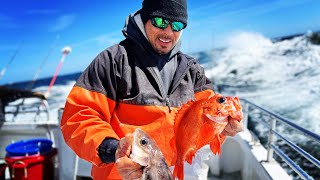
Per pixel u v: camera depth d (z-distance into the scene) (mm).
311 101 13781
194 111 1297
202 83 1705
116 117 1424
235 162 4031
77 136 1249
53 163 3803
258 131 8688
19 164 3453
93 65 1389
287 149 8406
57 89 21609
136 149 1065
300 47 24641
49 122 4695
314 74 19250
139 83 1405
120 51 1433
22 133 4762
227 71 24062
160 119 1416
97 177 1492
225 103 1281
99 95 1344
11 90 4578
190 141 1288
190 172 1530
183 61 1587
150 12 1388
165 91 1478
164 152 1433
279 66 22188
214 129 1263
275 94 15961
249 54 25750
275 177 2619
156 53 1474
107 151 1129
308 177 2051
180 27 1427
